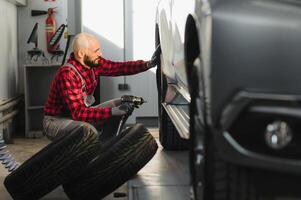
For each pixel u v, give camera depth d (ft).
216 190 5.49
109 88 21.52
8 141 18.76
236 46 5.24
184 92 10.24
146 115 21.67
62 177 9.73
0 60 19.40
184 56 8.14
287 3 5.41
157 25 14.48
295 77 5.13
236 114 5.18
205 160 5.69
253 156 5.12
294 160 5.02
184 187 11.34
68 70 11.96
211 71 5.32
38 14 22.53
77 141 9.78
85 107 11.95
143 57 21.31
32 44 22.81
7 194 11.13
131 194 10.77
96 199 10.21
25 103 20.56
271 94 5.13
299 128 5.02
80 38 12.23
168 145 15.56
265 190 5.15
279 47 5.17
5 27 20.34
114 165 10.17
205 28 5.60
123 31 21.21
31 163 9.71
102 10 21.04
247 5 5.41
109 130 13.33
